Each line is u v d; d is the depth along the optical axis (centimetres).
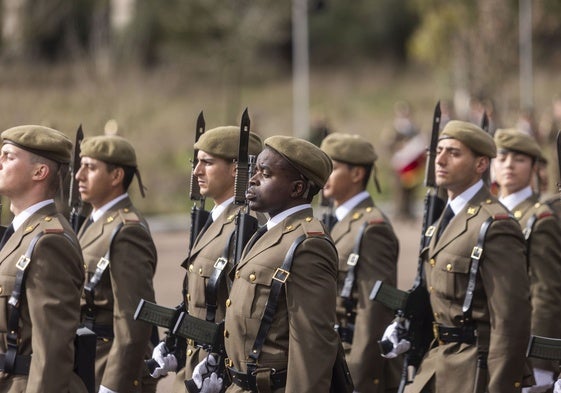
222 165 1803
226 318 1558
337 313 2105
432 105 10338
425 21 9081
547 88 9744
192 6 9956
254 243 1569
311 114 9944
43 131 1605
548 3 8675
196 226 1853
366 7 14575
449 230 1828
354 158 2161
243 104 10531
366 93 11681
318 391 1445
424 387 1816
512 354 1720
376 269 2080
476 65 7931
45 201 1595
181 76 10219
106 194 1973
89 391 1573
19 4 8419
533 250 2041
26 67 8288
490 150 1845
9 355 1527
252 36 10081
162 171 6475
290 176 1535
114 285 1880
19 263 1520
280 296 1494
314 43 14638
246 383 1511
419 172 5797
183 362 1805
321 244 1495
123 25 9462
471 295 1767
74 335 1525
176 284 3862
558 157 1714
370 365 2025
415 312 1870
